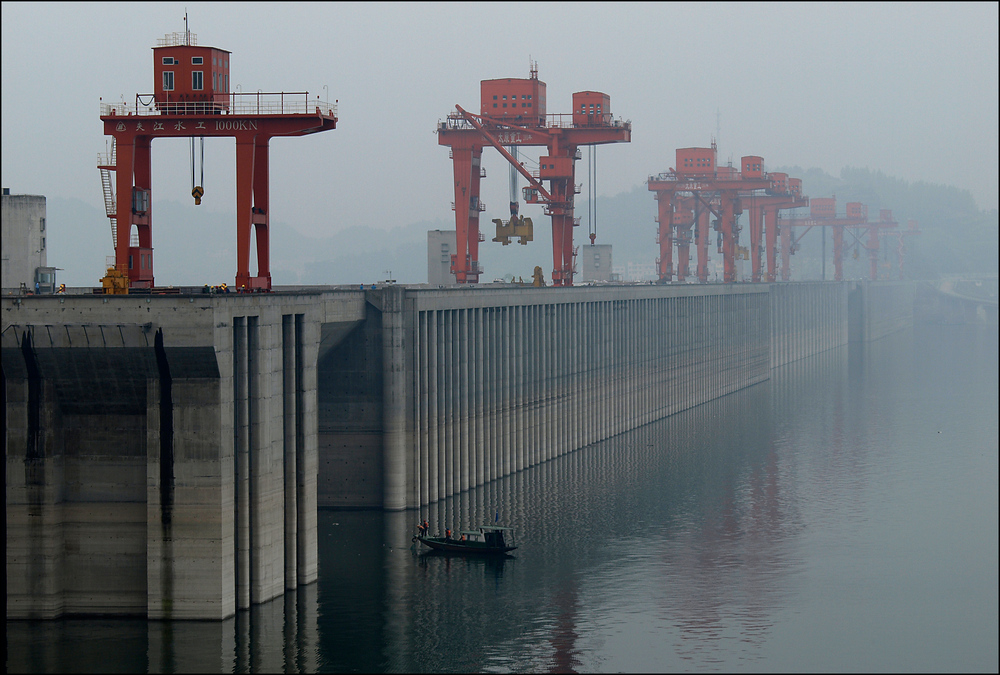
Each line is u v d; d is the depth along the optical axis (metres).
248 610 84.12
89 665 74.56
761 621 87.50
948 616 89.25
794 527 117.00
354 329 119.19
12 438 80.56
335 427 121.06
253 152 93.50
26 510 80.94
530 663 77.69
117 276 87.75
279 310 87.75
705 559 104.44
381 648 79.44
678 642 82.56
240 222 93.19
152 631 80.00
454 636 82.44
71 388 80.50
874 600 93.06
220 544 79.81
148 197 94.50
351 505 121.81
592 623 86.25
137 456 81.31
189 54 93.94
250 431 84.44
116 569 82.12
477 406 137.12
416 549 106.25
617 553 106.12
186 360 78.25
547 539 110.81
